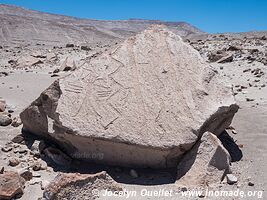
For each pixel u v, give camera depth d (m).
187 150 4.77
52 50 16.64
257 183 4.50
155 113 4.92
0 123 6.11
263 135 5.94
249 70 10.85
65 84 5.21
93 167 4.90
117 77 5.31
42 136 5.50
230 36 23.80
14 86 9.14
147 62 5.51
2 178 4.16
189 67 5.52
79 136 4.79
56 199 3.91
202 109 5.02
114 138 4.72
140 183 4.53
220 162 4.63
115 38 30.86
